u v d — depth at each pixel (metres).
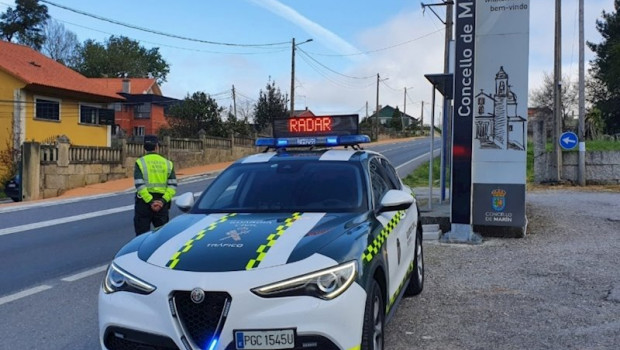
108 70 76.81
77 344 5.00
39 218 13.50
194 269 3.53
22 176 21.30
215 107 42.31
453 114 9.46
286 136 6.40
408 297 6.38
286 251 3.65
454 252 8.81
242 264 3.52
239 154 39.09
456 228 9.54
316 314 3.38
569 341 4.89
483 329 5.25
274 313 3.34
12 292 6.78
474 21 9.23
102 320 3.74
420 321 5.50
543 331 5.16
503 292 6.51
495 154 9.88
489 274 7.38
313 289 3.43
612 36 48.12
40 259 8.73
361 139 5.94
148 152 7.70
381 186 5.51
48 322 5.62
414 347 4.80
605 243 9.18
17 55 33.31
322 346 3.39
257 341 3.33
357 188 4.91
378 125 77.75
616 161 18.86
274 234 3.94
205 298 3.38
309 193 4.90
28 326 5.51
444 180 13.34
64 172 22.70
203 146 33.94
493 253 8.67
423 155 40.38
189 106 41.34
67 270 7.96
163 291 3.48
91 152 24.66
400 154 42.19
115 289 3.77
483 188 9.96
